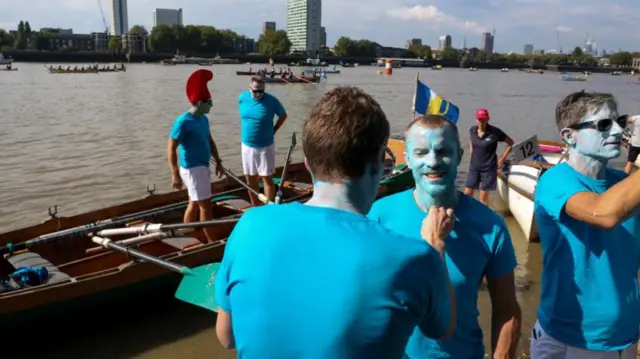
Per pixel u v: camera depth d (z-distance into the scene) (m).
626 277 2.60
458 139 2.51
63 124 22.45
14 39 153.88
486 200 9.14
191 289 5.39
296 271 1.55
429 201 2.48
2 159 15.39
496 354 2.48
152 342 5.69
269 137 8.36
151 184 12.98
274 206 1.74
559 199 2.56
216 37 148.25
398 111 30.06
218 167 8.01
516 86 63.03
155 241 7.17
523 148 9.11
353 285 1.49
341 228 1.59
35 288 5.30
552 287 2.71
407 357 2.49
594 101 2.59
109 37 166.12
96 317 5.81
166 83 51.06
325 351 1.47
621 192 2.21
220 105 31.12
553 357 2.75
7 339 5.27
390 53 173.38
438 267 1.63
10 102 31.08
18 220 10.38
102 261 6.74
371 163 1.73
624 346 2.63
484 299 6.12
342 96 1.76
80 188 12.60
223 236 7.68
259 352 1.56
